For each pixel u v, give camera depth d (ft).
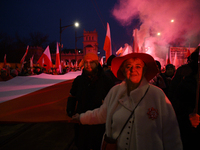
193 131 5.30
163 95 3.84
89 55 6.64
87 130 6.29
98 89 6.49
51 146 10.77
